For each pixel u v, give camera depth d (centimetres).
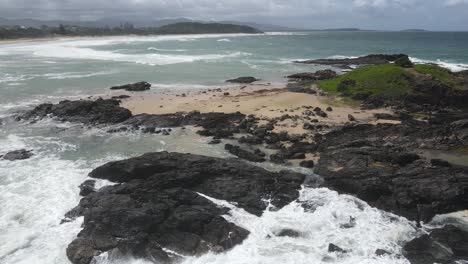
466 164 2484
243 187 2078
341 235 1814
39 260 1645
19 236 1797
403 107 3825
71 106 3759
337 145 2789
